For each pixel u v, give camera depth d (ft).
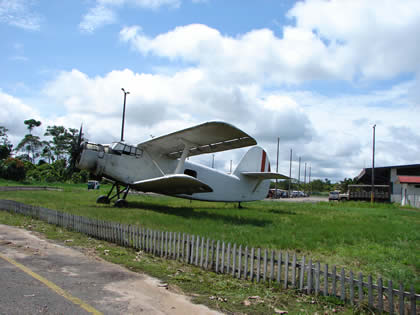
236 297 13.25
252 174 59.11
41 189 98.68
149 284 14.21
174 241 18.93
